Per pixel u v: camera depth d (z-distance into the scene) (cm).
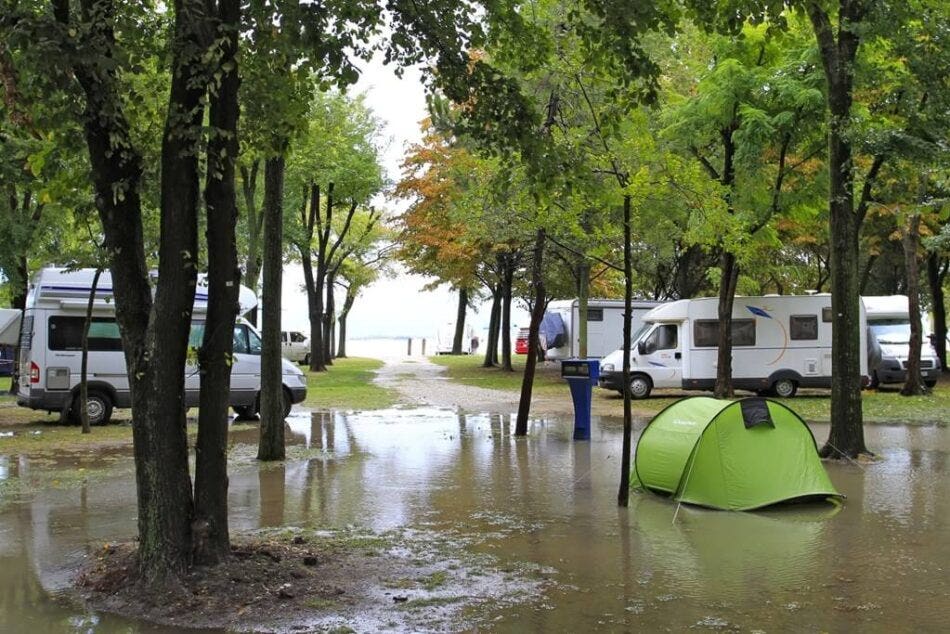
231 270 584
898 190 1327
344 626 504
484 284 4066
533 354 1457
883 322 2666
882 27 1123
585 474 1062
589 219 1098
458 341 5325
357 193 3297
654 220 1160
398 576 608
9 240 1800
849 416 1188
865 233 2698
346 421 1723
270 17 594
